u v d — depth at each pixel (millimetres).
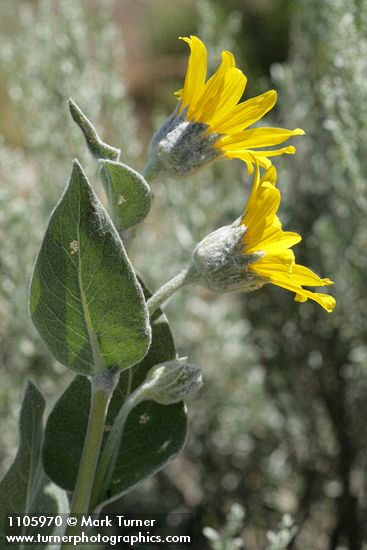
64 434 2189
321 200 4148
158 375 1946
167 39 10297
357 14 3859
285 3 8492
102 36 4754
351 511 4090
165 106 9242
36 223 4352
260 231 1859
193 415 4516
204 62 1836
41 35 4672
